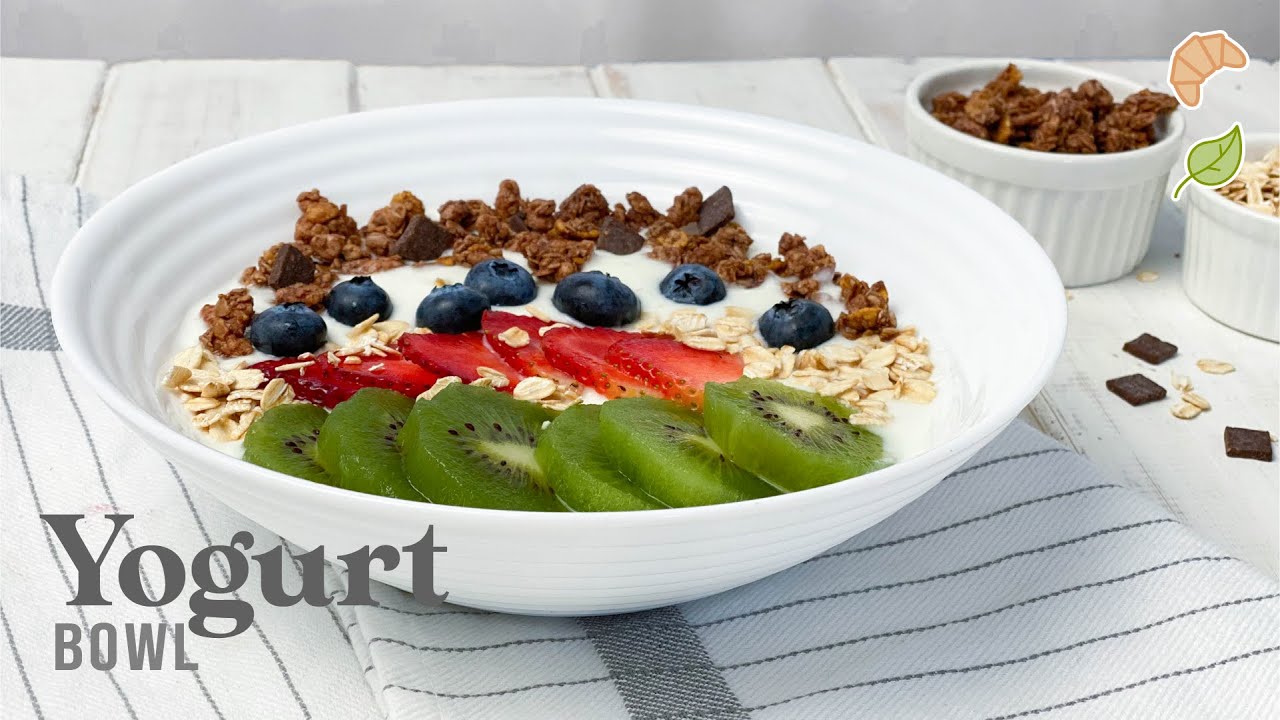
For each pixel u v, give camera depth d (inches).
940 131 33.3
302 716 25.5
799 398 27.9
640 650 26.3
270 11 47.8
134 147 35.4
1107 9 49.2
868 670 26.1
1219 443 30.0
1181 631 26.5
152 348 28.8
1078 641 26.4
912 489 25.2
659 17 48.8
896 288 30.3
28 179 32.5
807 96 38.3
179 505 27.7
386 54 48.8
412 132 31.6
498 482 25.8
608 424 26.0
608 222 31.3
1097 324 32.4
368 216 31.5
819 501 24.5
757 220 31.6
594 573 24.8
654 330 29.5
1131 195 32.7
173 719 25.4
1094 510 27.9
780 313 29.5
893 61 39.9
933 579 27.2
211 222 30.1
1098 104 34.0
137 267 29.0
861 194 31.0
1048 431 30.1
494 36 48.7
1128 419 30.4
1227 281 32.0
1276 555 28.2
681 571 25.0
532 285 30.2
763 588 27.0
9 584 26.6
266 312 29.1
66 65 37.8
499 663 26.0
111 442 28.4
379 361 28.8
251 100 37.2
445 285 30.0
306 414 27.5
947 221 30.0
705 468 25.8
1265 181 32.2
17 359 29.4
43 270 31.0
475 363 28.8
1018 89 34.5
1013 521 27.8
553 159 32.0
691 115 31.9
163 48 48.1
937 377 28.9
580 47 49.1
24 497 27.6
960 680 26.0
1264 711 25.8
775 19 49.1
